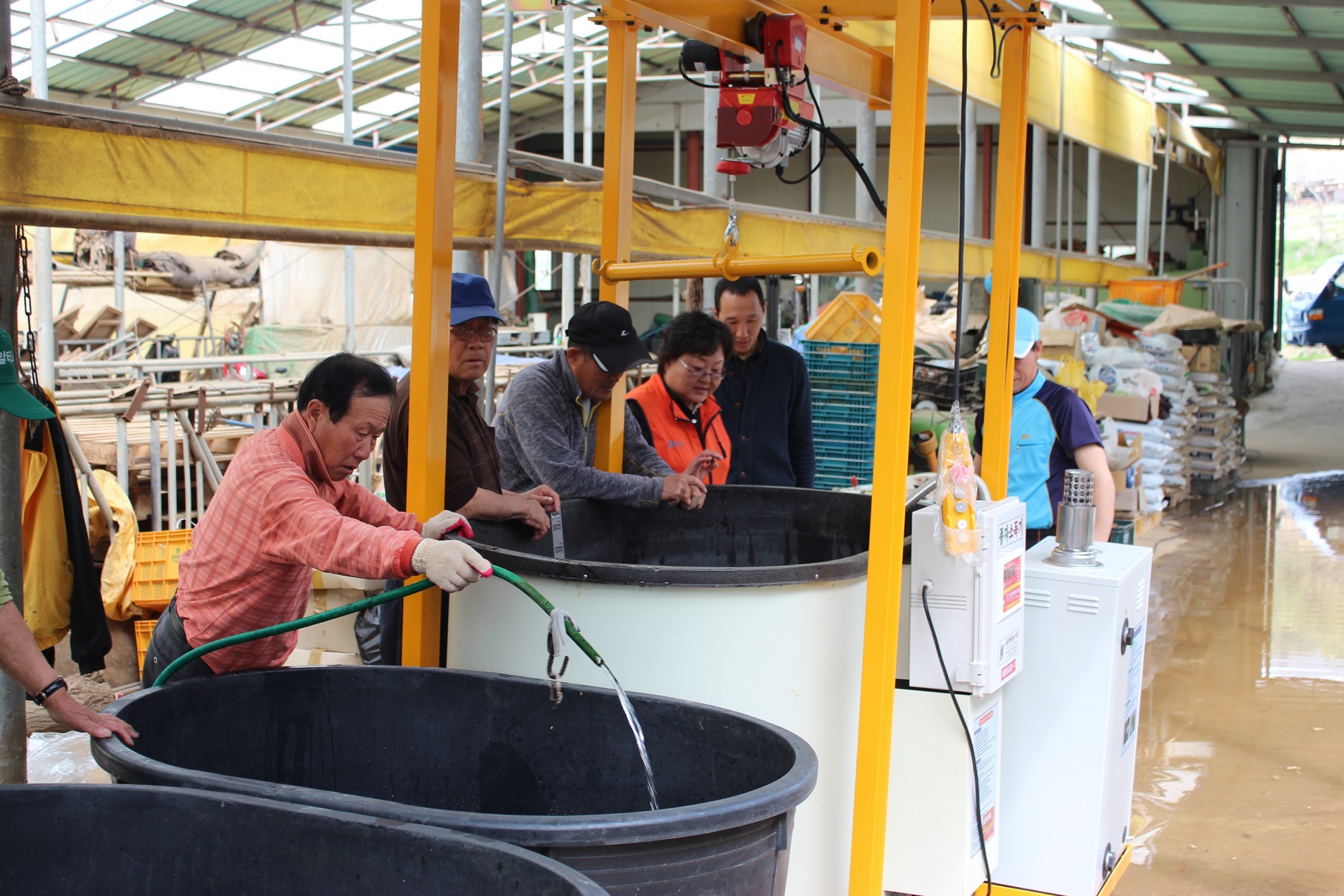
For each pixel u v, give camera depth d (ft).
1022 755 9.21
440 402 8.27
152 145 9.48
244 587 7.75
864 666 7.17
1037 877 9.23
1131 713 9.81
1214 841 11.75
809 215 21.80
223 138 10.05
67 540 12.50
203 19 40.24
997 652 8.18
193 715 6.95
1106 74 36.68
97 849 5.54
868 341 21.44
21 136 8.63
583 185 15.08
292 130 56.18
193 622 7.99
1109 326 35.12
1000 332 9.84
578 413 10.63
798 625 7.45
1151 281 44.70
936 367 25.55
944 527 7.91
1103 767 8.98
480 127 17.92
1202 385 35.58
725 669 7.31
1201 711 15.96
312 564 7.10
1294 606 21.91
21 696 10.21
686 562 11.16
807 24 9.52
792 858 7.57
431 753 7.29
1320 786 13.25
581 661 7.58
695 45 9.68
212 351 45.83
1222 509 32.63
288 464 7.53
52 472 12.32
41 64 21.36
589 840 5.20
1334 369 72.02
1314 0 29.66
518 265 67.82
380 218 11.68
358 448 7.86
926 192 81.30
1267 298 77.20
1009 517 8.30
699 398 12.41
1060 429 12.08
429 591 8.25
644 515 11.02
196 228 9.93
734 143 9.09
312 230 10.94
